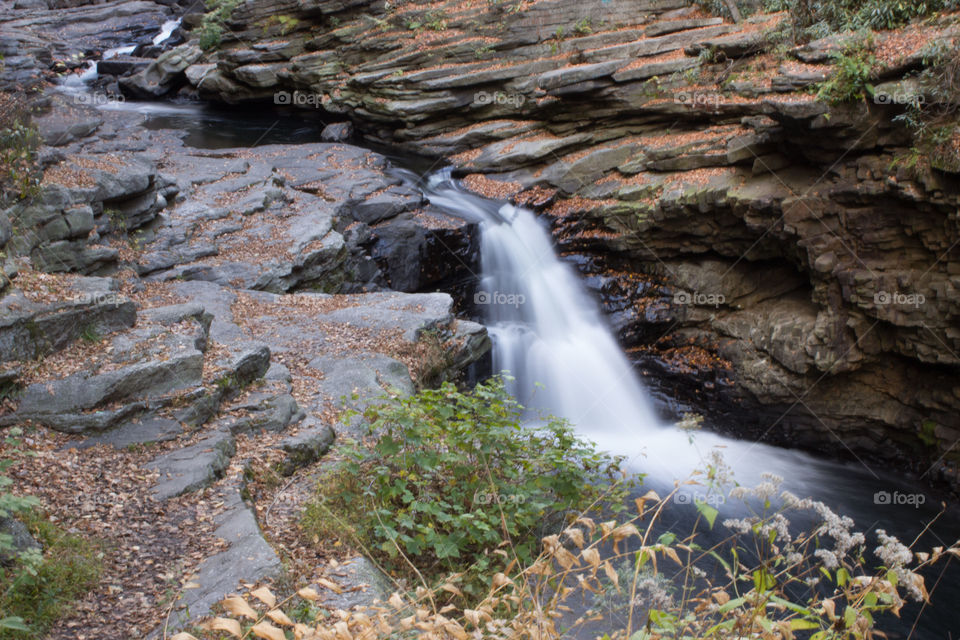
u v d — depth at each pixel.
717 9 17.91
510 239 15.13
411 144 18.64
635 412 13.44
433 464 5.92
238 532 5.54
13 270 7.48
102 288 7.89
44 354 7.00
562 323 14.41
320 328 10.34
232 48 22.36
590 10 18.39
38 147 10.70
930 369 11.55
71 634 4.30
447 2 19.98
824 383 12.34
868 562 9.15
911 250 11.33
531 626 3.27
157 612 4.57
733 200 12.91
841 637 3.18
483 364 12.70
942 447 11.27
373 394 8.43
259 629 2.70
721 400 13.13
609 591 5.22
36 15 28.27
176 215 12.82
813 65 12.35
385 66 19.00
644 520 9.31
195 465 6.32
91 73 25.05
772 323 12.77
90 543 5.16
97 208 10.96
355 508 6.17
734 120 15.12
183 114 22.12
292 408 7.73
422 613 3.34
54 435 6.48
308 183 15.39
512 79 17.92
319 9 20.59
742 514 9.95
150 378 7.06
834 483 11.68
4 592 4.34
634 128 16.52
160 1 31.06
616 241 14.61
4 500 4.30
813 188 12.18
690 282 13.87
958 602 8.66
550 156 16.58
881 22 13.27
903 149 11.23
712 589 3.74
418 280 14.15
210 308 10.34
